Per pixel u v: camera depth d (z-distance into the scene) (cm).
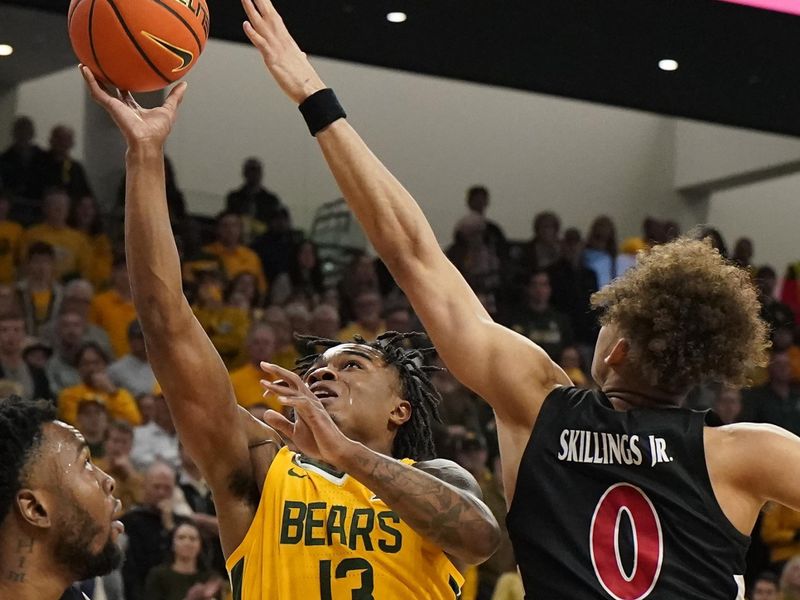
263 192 1243
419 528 284
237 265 1152
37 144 1255
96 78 329
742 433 257
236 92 1363
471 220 1288
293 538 312
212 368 316
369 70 1450
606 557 249
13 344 885
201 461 322
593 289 1278
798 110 1016
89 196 1116
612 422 257
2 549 248
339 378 343
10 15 1163
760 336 266
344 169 279
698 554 250
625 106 1013
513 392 263
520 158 1518
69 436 255
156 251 310
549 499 254
